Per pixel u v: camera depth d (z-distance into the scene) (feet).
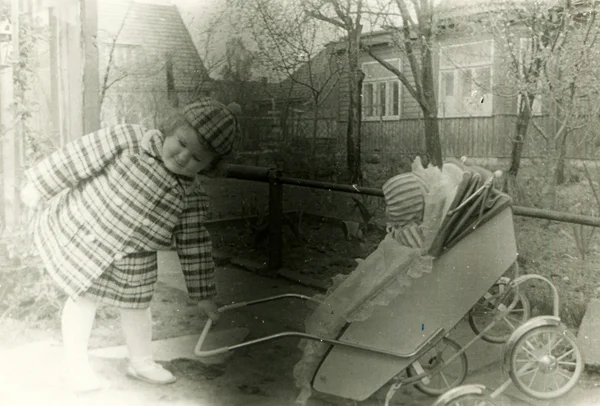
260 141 30.04
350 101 25.86
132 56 32.83
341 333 10.38
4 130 14.23
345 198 25.11
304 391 10.50
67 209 10.93
